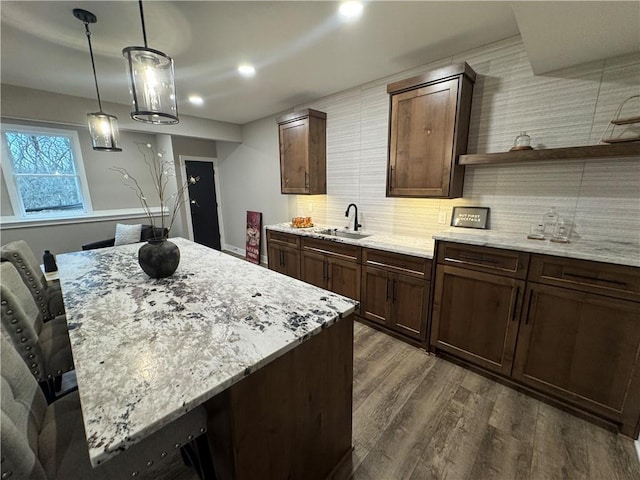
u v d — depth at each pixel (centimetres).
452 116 213
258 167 475
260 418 93
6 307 123
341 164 336
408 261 229
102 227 452
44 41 209
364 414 168
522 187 214
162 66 142
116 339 95
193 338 95
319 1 165
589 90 182
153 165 509
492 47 214
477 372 204
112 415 63
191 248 232
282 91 321
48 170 411
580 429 157
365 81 292
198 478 119
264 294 134
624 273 141
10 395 80
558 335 165
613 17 131
